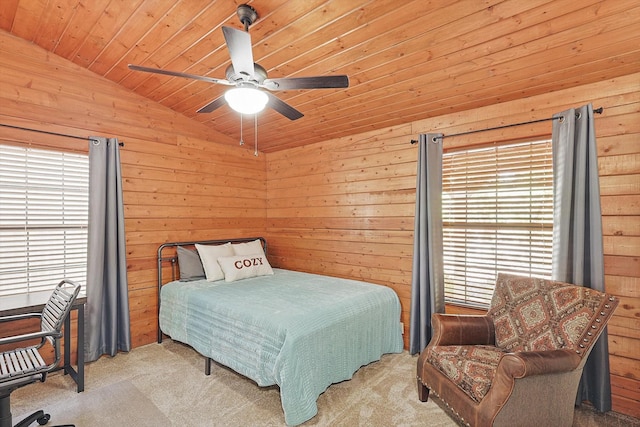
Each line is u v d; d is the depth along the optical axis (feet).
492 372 6.04
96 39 8.43
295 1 6.26
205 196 12.82
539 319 6.82
